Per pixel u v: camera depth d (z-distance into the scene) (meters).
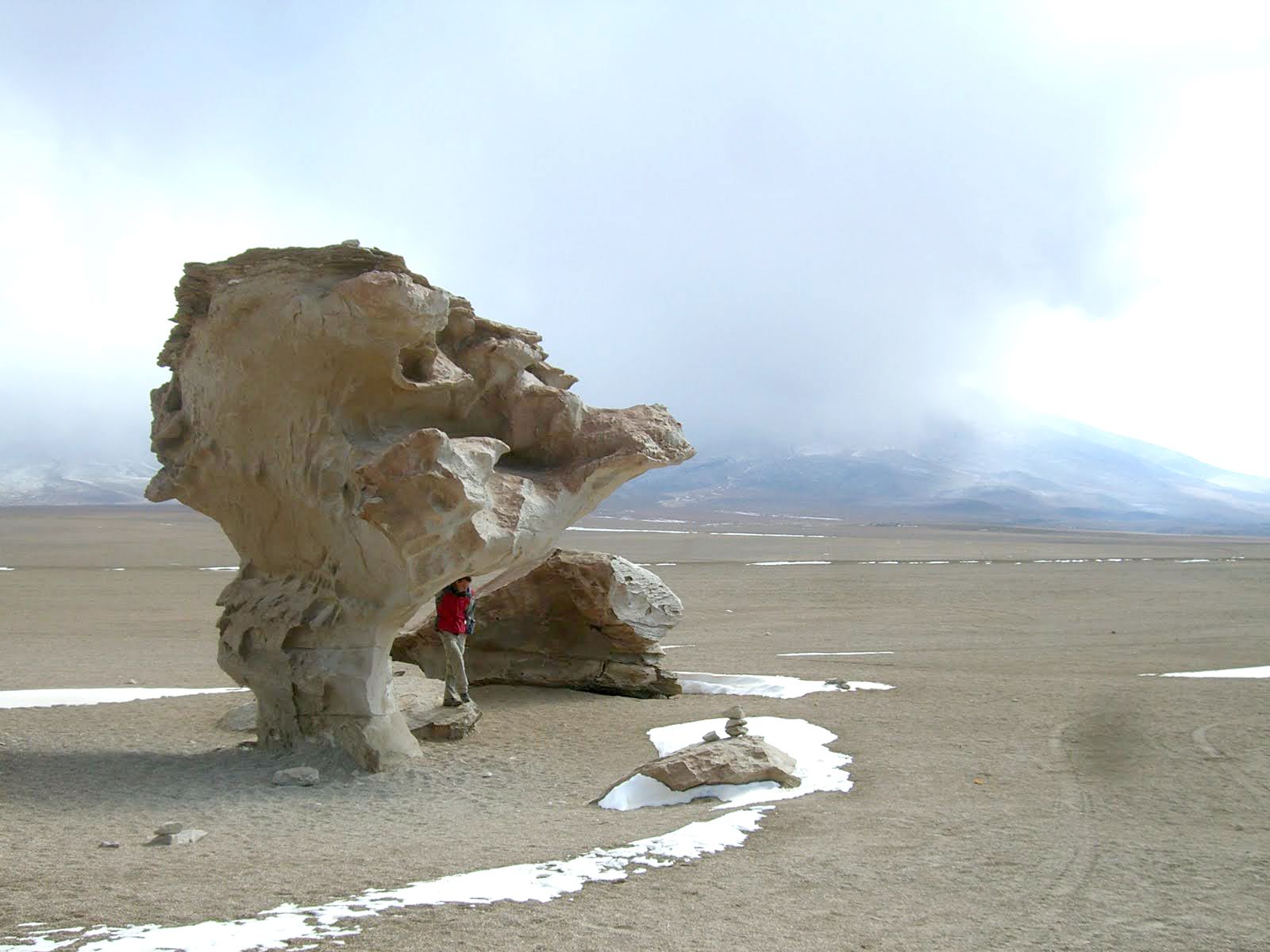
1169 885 8.31
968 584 51.06
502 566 13.27
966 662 24.91
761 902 7.77
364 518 12.38
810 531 133.62
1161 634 31.84
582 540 91.12
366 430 13.38
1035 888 8.22
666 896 7.86
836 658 25.72
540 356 15.47
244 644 14.24
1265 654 26.41
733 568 60.28
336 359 12.80
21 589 43.69
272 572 14.67
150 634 30.56
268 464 13.79
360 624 13.37
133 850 9.23
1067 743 14.31
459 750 14.47
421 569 12.50
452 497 12.10
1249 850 9.30
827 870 8.57
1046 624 34.97
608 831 9.98
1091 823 10.26
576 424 14.66
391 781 12.62
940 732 15.12
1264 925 7.45
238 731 15.41
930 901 7.87
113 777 12.52
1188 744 14.12
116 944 6.65
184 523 120.31
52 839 9.67
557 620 20.06
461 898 7.72
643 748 14.70
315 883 8.10
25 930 6.93
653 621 19.58
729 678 20.50
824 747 14.05
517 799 11.83
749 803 11.15
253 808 11.26
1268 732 14.88
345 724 13.30
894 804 11.05
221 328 13.41
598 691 19.70
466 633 16.08
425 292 12.36
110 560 63.03
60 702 17.95
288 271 12.90
